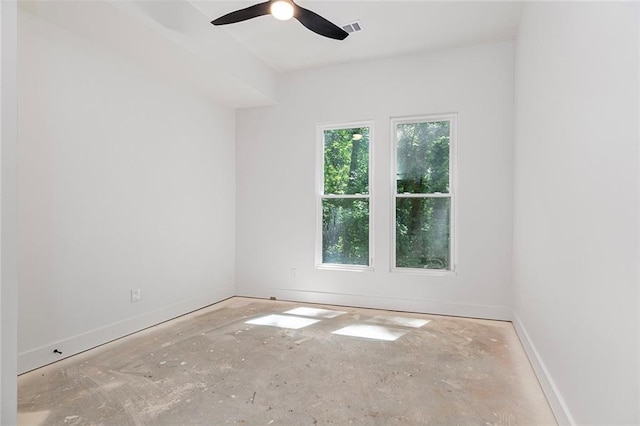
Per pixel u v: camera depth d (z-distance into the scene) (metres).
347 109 4.48
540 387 2.35
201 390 2.29
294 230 4.76
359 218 4.53
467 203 3.99
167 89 3.84
